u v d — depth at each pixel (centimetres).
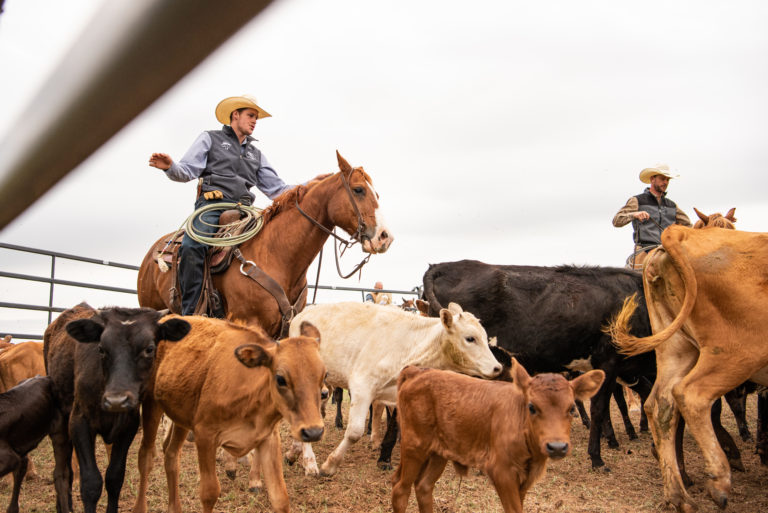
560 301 754
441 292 816
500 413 433
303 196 668
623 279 758
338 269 668
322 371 419
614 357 743
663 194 927
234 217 659
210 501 440
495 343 776
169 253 685
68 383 506
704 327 535
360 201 647
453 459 469
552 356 764
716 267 528
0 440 473
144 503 513
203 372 459
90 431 464
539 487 627
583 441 866
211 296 644
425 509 488
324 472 650
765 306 515
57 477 507
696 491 616
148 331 449
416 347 674
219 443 452
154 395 491
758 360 517
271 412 432
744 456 765
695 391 528
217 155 698
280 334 651
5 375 748
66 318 566
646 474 681
